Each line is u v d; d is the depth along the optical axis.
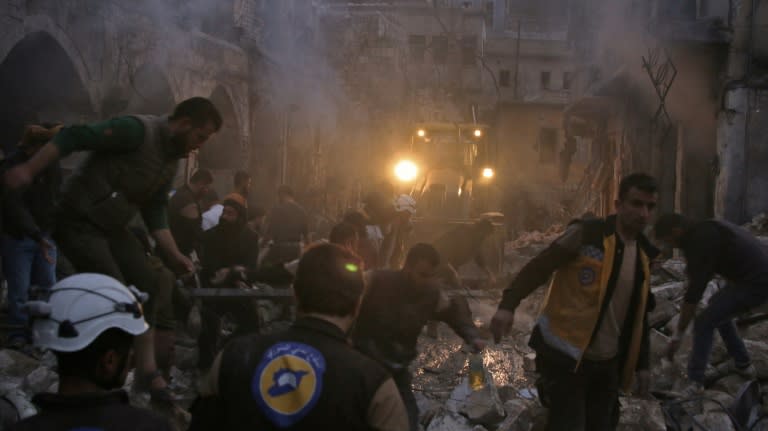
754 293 5.04
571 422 3.63
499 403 5.04
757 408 5.07
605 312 3.62
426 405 5.40
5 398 4.23
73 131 3.21
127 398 1.86
